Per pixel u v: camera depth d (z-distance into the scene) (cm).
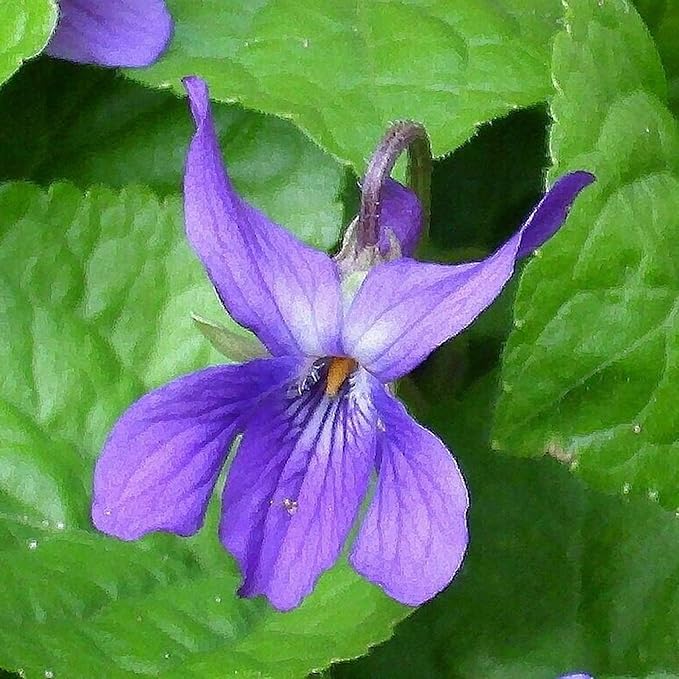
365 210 12
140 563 13
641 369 13
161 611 13
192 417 11
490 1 13
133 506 11
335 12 13
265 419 12
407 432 11
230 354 12
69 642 13
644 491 13
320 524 12
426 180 12
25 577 13
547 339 12
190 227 11
